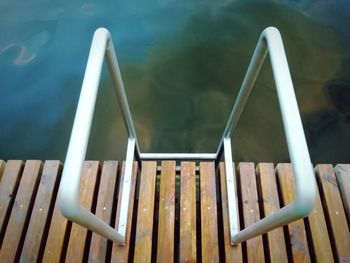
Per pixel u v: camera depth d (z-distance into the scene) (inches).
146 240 59.5
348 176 65.2
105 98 112.0
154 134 103.7
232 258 57.8
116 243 57.1
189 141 101.9
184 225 61.4
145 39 130.4
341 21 137.6
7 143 100.8
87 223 31.7
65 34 129.9
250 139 102.3
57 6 141.4
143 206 63.2
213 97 112.5
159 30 133.8
